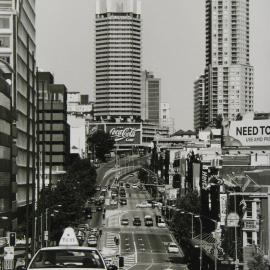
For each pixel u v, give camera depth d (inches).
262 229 5925.2
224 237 6486.2
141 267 6673.2
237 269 5610.2
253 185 6304.1
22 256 5324.8
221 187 7377.0
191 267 6840.6
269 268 5364.2
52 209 6535.4
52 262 1171.9
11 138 6850.4
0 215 6309.1
